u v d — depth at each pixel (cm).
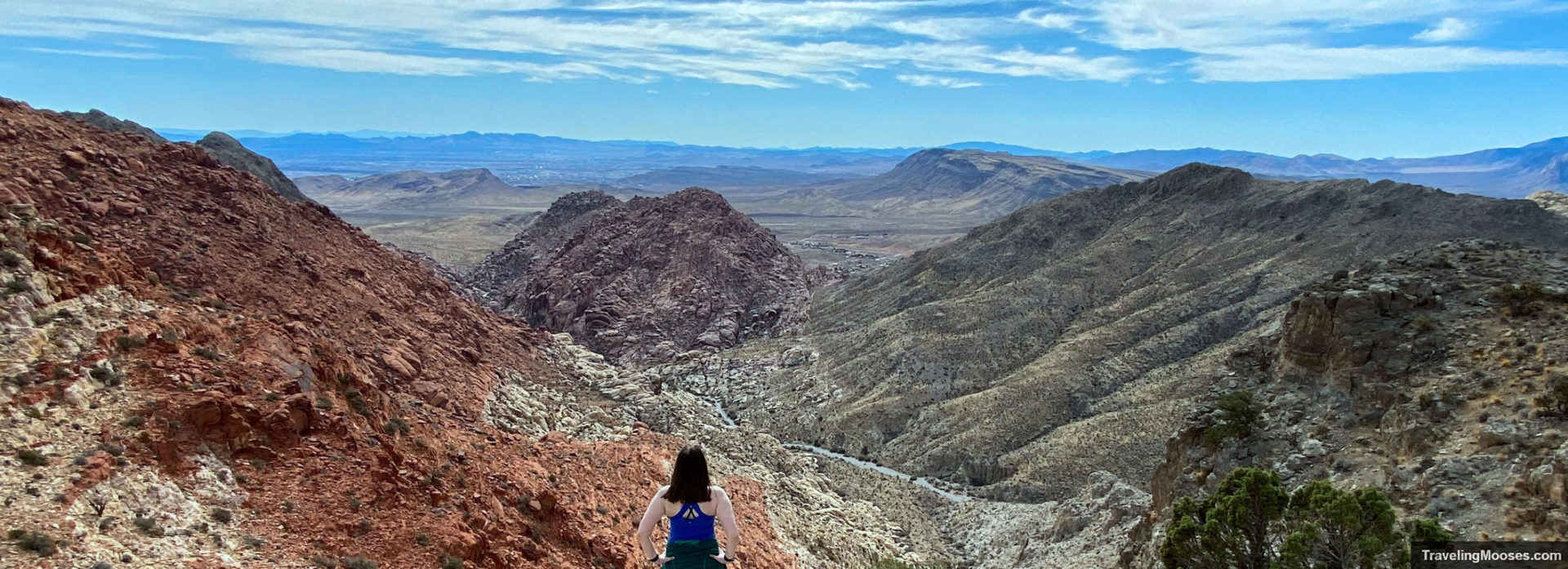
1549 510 2072
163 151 5453
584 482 3147
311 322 4650
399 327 5250
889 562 4669
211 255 4672
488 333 6500
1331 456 2917
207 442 1945
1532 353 2720
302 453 2053
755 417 10450
